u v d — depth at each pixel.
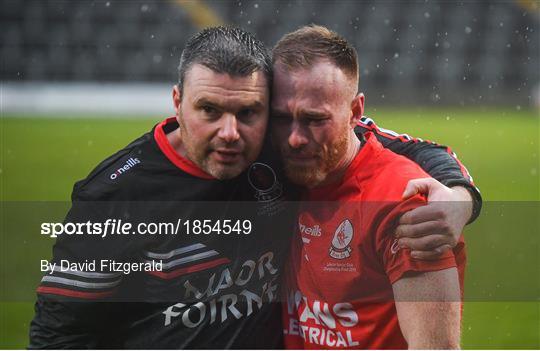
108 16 32.16
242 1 32.66
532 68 33.09
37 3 31.70
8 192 13.81
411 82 32.69
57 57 31.47
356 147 3.73
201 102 3.44
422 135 22.86
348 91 3.53
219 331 3.84
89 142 20.55
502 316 7.27
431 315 3.40
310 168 3.57
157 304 3.80
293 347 3.92
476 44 33.16
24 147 19.77
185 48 3.63
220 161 3.52
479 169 17.41
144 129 23.11
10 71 31.03
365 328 3.64
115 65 31.69
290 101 3.48
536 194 13.94
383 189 3.56
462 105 31.70
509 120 27.83
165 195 3.75
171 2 32.47
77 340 3.82
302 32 3.55
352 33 32.91
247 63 3.42
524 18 33.41
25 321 7.03
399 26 32.97
